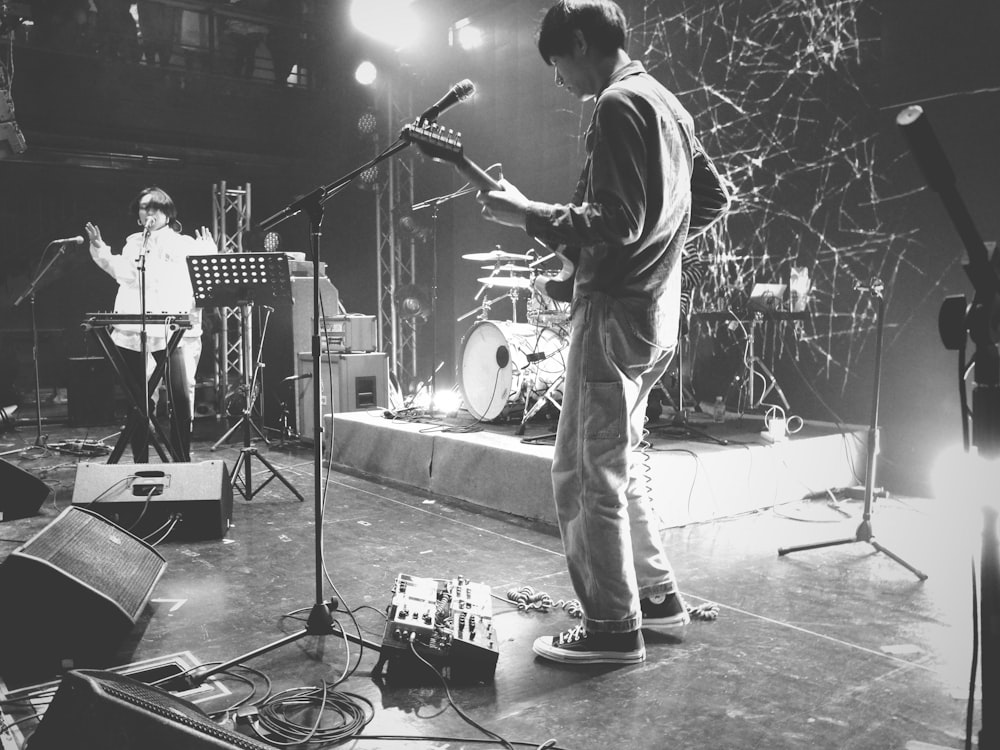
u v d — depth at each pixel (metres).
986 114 4.48
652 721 1.98
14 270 9.74
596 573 2.29
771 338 5.63
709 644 2.48
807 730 1.94
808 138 5.36
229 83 9.19
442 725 1.96
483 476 4.31
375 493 4.68
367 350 6.48
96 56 8.38
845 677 2.24
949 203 1.22
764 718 2.00
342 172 9.70
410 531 3.83
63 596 2.30
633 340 2.21
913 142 1.15
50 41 8.16
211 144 9.17
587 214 2.06
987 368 1.35
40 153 8.20
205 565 3.28
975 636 1.48
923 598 2.90
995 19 4.43
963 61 4.56
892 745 1.86
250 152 9.38
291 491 4.64
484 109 8.26
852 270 5.14
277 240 8.16
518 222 2.13
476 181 2.15
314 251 2.36
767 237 5.62
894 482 4.86
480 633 2.30
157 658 2.36
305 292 6.49
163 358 4.58
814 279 5.36
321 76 9.76
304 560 3.36
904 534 3.78
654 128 2.12
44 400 9.48
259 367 6.49
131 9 9.48
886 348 4.95
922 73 4.74
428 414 5.62
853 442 4.71
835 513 4.18
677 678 2.23
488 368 5.20
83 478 3.62
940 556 3.42
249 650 2.43
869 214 5.05
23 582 2.27
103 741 1.38
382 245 9.05
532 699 2.10
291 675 2.25
